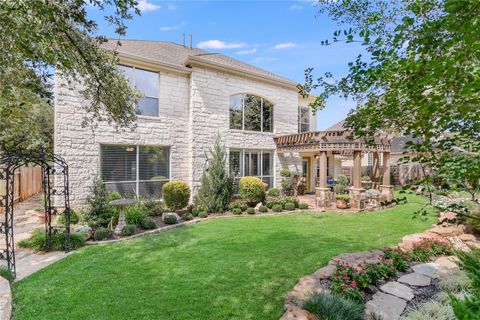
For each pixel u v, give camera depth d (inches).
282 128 565.9
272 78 529.0
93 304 139.9
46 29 116.4
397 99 87.5
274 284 160.9
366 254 203.0
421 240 215.8
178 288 156.6
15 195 458.9
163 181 424.5
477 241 213.3
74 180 347.6
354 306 121.8
